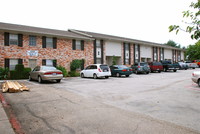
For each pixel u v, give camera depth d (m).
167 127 3.79
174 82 12.27
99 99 6.72
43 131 3.60
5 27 15.58
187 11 2.76
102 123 4.06
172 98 6.79
